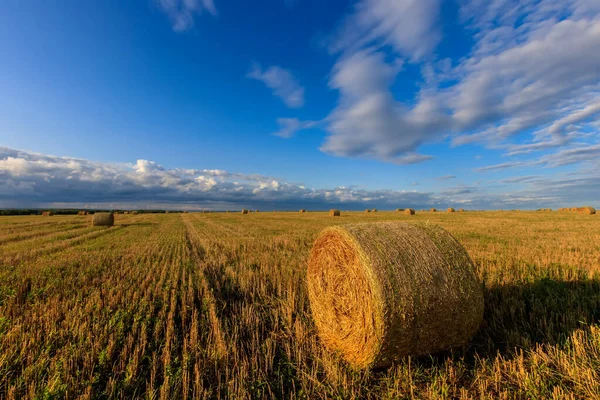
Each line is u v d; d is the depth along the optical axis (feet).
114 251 44.60
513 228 64.90
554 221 85.25
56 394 11.42
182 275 29.91
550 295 19.57
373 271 13.93
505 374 12.76
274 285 25.32
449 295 14.43
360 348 14.33
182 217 172.24
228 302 22.49
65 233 71.31
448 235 16.93
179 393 12.30
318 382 12.77
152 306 20.66
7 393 11.58
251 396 12.23
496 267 28.07
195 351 15.03
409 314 13.66
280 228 77.36
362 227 16.89
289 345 16.34
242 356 14.79
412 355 14.23
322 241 18.08
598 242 42.52
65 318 18.66
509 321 17.38
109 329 17.01
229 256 40.09
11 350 14.32
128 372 13.15
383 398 11.86
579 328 15.25
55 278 28.55
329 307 16.97
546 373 12.32
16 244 51.39
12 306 20.94
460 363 13.88
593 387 11.09
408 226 17.39
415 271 14.47
